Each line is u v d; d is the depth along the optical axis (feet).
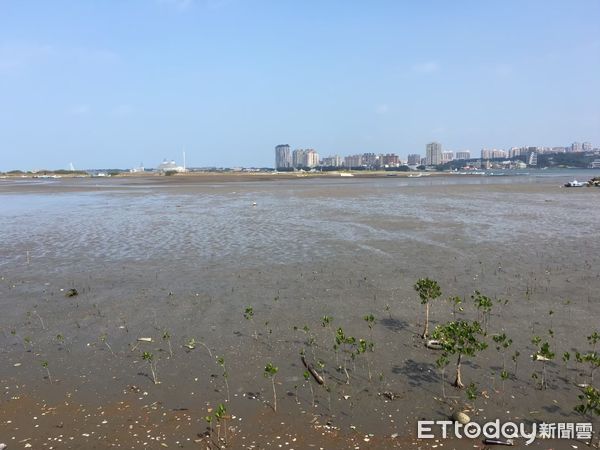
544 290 48.49
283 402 28.17
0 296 50.01
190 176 592.60
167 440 24.72
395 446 24.07
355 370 31.96
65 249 76.13
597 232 84.99
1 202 181.88
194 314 43.29
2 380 31.40
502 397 28.32
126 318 42.52
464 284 51.34
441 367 30.96
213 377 31.27
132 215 124.67
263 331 38.88
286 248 73.20
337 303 45.62
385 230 90.07
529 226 93.45
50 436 25.14
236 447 24.07
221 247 75.10
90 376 31.73
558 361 32.58
